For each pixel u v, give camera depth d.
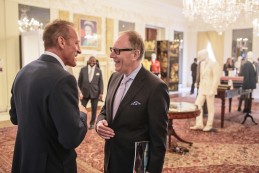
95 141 4.23
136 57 1.46
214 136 4.61
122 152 1.44
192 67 10.70
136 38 1.45
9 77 6.41
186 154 3.69
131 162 1.42
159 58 10.45
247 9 8.00
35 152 1.20
